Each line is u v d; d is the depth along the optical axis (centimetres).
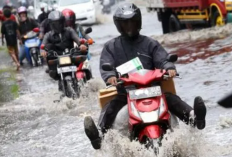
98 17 5281
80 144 1199
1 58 3562
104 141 954
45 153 1167
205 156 954
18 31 2983
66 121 1459
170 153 912
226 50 2244
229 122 1180
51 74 1783
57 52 1800
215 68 1892
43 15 3512
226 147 1009
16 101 1877
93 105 1627
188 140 934
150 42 1009
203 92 1555
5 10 2955
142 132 908
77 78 1741
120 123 942
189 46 2572
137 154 918
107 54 1015
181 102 953
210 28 2905
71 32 1795
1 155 1198
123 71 964
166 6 3481
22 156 1169
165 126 918
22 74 2661
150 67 1005
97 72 2302
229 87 1556
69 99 1681
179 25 3494
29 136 1351
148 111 895
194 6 3142
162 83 991
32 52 2958
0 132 1432
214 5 2917
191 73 1877
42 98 1875
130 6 989
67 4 5044
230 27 2780
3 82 2395
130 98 920
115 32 4384
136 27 988
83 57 1758
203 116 909
